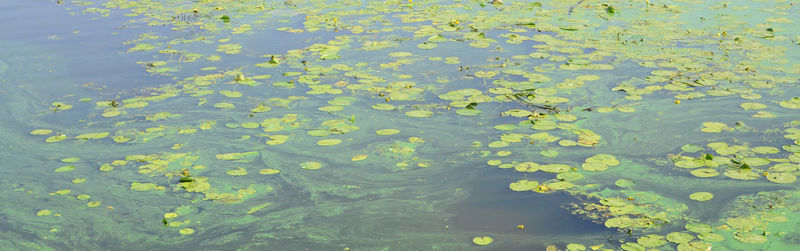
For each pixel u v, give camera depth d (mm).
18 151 5777
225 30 9336
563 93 6633
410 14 10078
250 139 5879
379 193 5008
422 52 8078
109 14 10602
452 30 9078
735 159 5191
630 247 4152
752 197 4668
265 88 7020
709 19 9281
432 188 5035
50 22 10180
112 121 6320
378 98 6676
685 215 4492
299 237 4488
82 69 7809
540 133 5777
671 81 6871
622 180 4988
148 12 10656
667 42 8219
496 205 4762
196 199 4957
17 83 7418
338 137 5879
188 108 6574
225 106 6559
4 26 10000
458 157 5465
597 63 7512
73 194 5062
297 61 7836
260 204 4898
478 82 6984
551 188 4910
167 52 8336
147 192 5051
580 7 10242
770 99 6355
